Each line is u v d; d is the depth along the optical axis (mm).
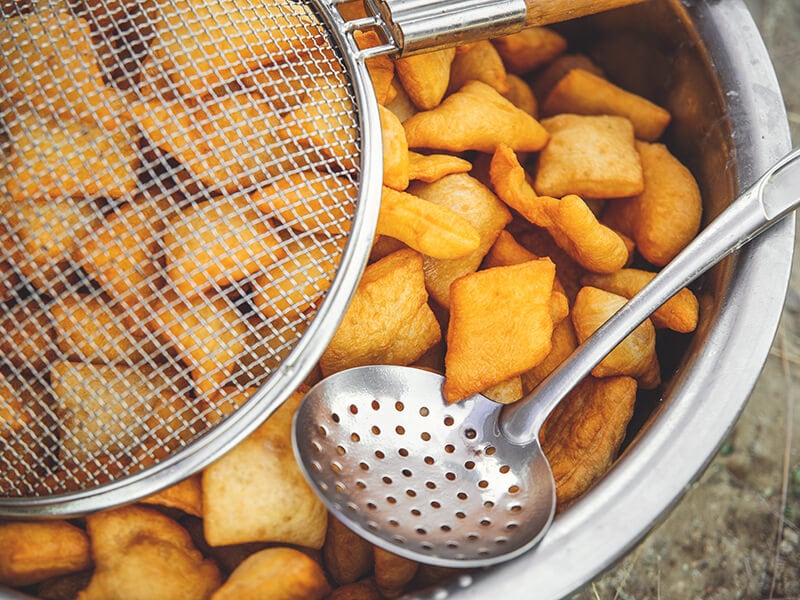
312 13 456
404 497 434
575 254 498
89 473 416
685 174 518
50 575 435
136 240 417
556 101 581
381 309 457
